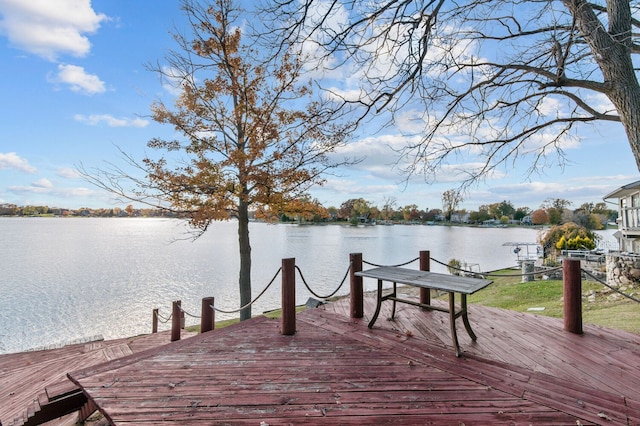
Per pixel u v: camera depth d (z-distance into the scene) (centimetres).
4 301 1555
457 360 306
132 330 1190
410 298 555
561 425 208
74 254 3334
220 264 2692
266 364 307
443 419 217
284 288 393
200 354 332
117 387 265
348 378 277
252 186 840
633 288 991
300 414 225
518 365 293
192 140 819
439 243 4275
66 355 610
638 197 1390
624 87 348
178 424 214
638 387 253
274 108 854
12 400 410
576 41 384
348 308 500
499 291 1242
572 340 352
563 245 1838
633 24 394
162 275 2183
